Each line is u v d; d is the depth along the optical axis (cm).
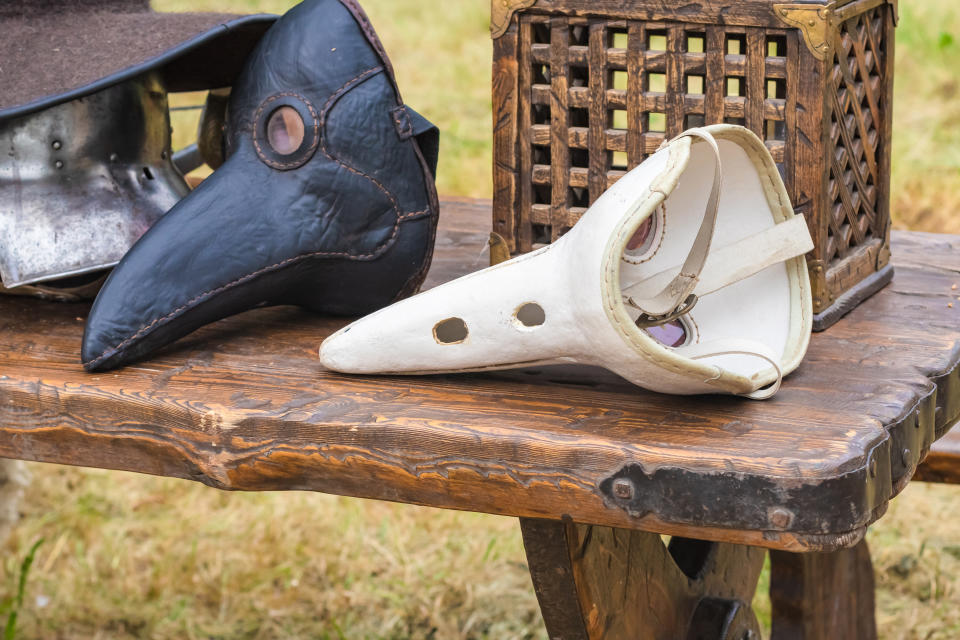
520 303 110
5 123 132
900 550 253
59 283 142
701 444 99
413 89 502
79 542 257
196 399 115
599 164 136
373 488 110
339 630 219
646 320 114
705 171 117
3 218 132
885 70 144
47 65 133
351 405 112
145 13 146
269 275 127
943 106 475
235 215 126
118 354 122
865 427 102
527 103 138
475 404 112
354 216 129
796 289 120
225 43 143
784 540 95
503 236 144
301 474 112
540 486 102
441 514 268
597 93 134
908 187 392
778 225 117
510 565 250
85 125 135
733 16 125
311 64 127
